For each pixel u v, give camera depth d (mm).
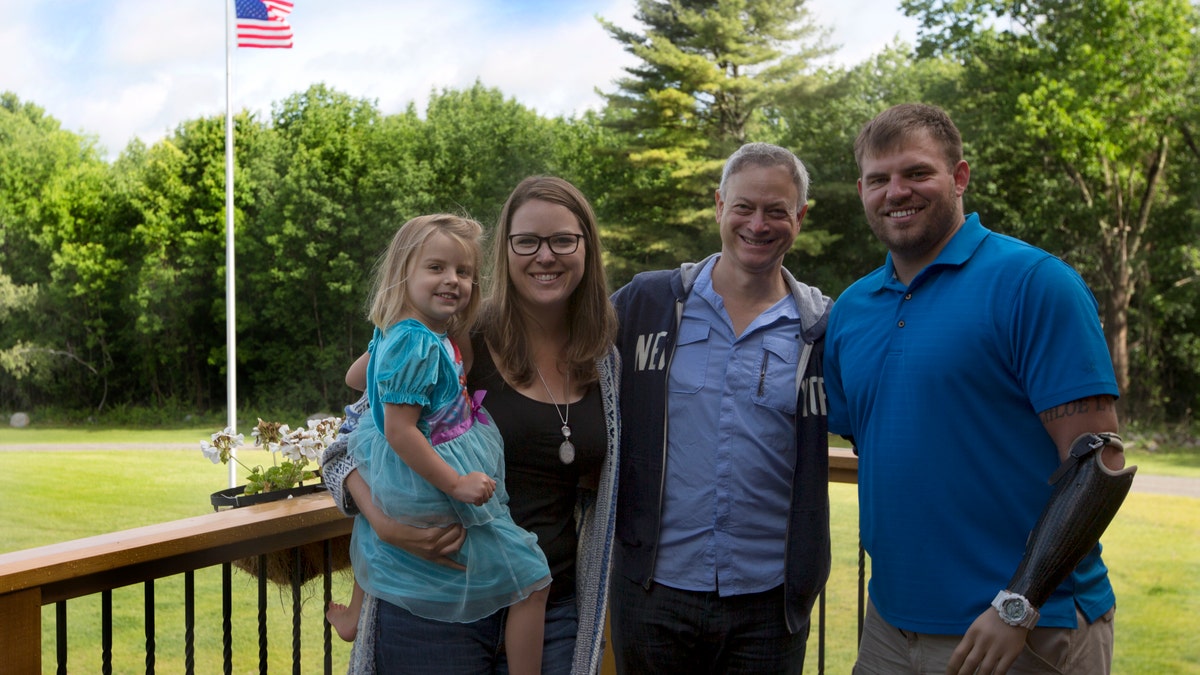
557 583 2086
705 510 2193
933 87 27516
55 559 1656
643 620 2250
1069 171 24734
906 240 1948
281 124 36406
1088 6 23250
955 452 1861
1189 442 22125
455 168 34438
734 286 2264
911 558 1902
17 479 16391
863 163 2018
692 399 2223
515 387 2064
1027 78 24359
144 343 34500
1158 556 9062
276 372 33875
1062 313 1769
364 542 1981
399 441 1857
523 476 2059
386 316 1981
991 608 1748
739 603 2197
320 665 6105
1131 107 23000
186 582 1981
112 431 30906
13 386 34594
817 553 2211
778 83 28047
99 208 34844
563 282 2049
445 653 1928
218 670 5992
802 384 2203
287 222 32688
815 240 26953
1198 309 24047
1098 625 1869
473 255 2008
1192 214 23812
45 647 6590
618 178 33406
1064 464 1729
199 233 33906
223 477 16406
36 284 34750
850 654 5926
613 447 2123
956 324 1872
